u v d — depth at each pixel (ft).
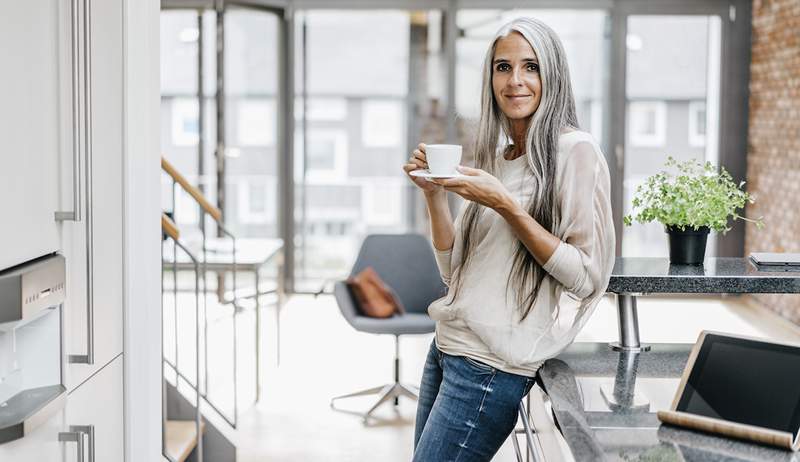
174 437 12.68
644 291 7.85
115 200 7.70
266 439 15.15
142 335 8.30
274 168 27.27
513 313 6.87
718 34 26.86
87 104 6.63
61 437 6.70
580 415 5.82
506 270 6.90
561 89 6.82
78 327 6.95
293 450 14.65
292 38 27.35
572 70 27.14
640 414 5.83
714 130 27.09
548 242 6.54
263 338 22.25
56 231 6.50
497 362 6.98
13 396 6.27
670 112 27.17
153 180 8.56
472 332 7.10
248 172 26.91
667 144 27.25
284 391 17.93
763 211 25.38
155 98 8.59
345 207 27.84
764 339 5.46
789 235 23.25
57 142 6.51
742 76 26.76
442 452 7.11
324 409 16.81
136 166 8.09
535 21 6.89
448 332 7.24
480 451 7.16
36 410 5.96
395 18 27.40
